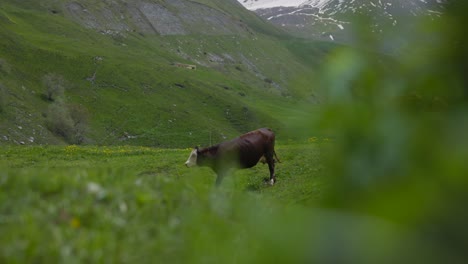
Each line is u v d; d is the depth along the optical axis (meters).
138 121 140.50
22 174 7.94
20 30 183.75
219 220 6.53
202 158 19.06
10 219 6.11
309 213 1.52
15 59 141.25
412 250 1.12
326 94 1.28
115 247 5.61
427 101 1.17
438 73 1.16
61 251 5.23
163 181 8.76
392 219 1.15
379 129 1.19
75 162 28.73
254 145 19.70
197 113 154.62
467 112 1.12
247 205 7.64
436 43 1.18
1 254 5.05
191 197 7.83
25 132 105.31
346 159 1.22
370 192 1.18
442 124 1.13
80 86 147.00
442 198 1.10
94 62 161.25
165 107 150.25
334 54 1.30
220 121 155.50
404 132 1.16
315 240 1.34
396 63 1.22
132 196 7.39
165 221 6.63
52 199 7.03
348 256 1.22
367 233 1.19
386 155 1.16
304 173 22.08
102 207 6.82
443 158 1.09
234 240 5.29
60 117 112.94
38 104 123.12
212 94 165.75
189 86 168.38
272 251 1.54
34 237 5.50
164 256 5.34
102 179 8.23
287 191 17.50
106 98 145.88
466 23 1.14
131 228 6.28
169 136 137.75
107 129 133.12
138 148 36.28
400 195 1.13
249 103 185.50
